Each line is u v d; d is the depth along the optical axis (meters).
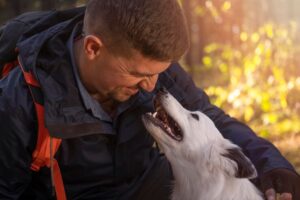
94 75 3.01
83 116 3.06
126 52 2.83
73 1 12.33
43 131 2.96
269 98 8.37
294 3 10.68
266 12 10.91
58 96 2.96
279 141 7.48
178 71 3.77
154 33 2.77
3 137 2.97
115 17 2.79
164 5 2.80
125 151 3.34
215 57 10.99
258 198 3.67
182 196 3.84
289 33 9.74
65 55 3.07
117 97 3.12
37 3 13.80
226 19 12.46
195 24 14.02
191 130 3.70
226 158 3.61
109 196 3.39
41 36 3.11
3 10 14.86
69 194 3.28
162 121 3.65
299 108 8.30
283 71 8.73
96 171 3.27
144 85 3.03
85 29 2.96
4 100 2.98
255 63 8.62
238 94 8.39
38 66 3.02
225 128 3.88
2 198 3.03
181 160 3.73
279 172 3.40
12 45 3.27
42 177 3.18
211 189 3.70
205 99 3.96
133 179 3.51
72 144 3.13
